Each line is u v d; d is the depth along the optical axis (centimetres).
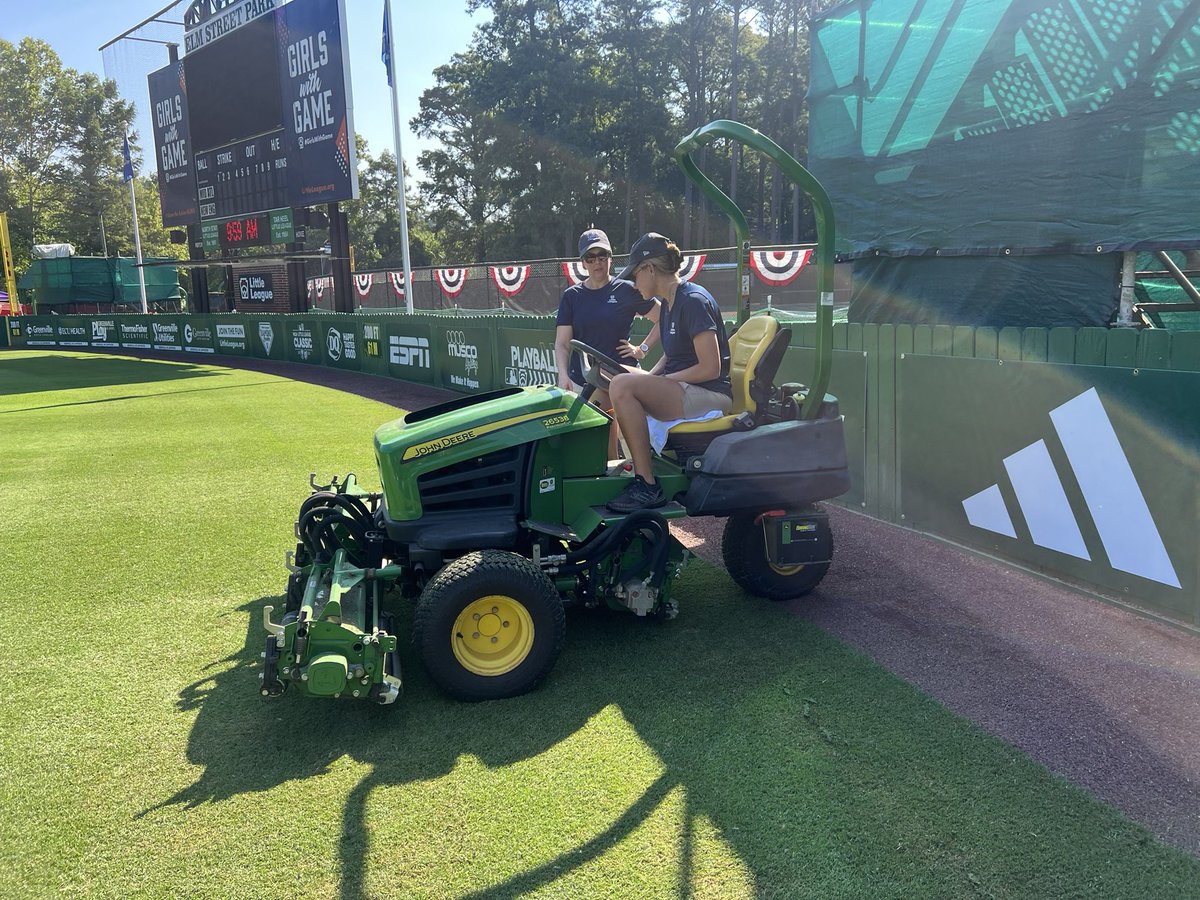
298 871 228
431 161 5512
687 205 4681
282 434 929
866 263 637
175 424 1015
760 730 295
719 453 358
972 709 307
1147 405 368
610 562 360
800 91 4947
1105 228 477
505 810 253
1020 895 215
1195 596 358
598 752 283
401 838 240
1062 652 351
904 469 523
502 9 4953
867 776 266
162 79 2234
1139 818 245
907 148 583
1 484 691
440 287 2353
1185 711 303
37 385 1506
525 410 351
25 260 5119
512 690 318
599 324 473
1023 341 444
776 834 239
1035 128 502
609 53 4988
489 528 338
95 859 234
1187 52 429
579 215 4797
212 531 547
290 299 2106
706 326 365
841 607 404
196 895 219
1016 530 446
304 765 278
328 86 1716
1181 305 543
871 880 221
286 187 1906
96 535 540
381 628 310
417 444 335
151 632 387
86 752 287
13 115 5112
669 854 232
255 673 346
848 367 564
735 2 4659
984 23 523
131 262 3778
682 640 370
